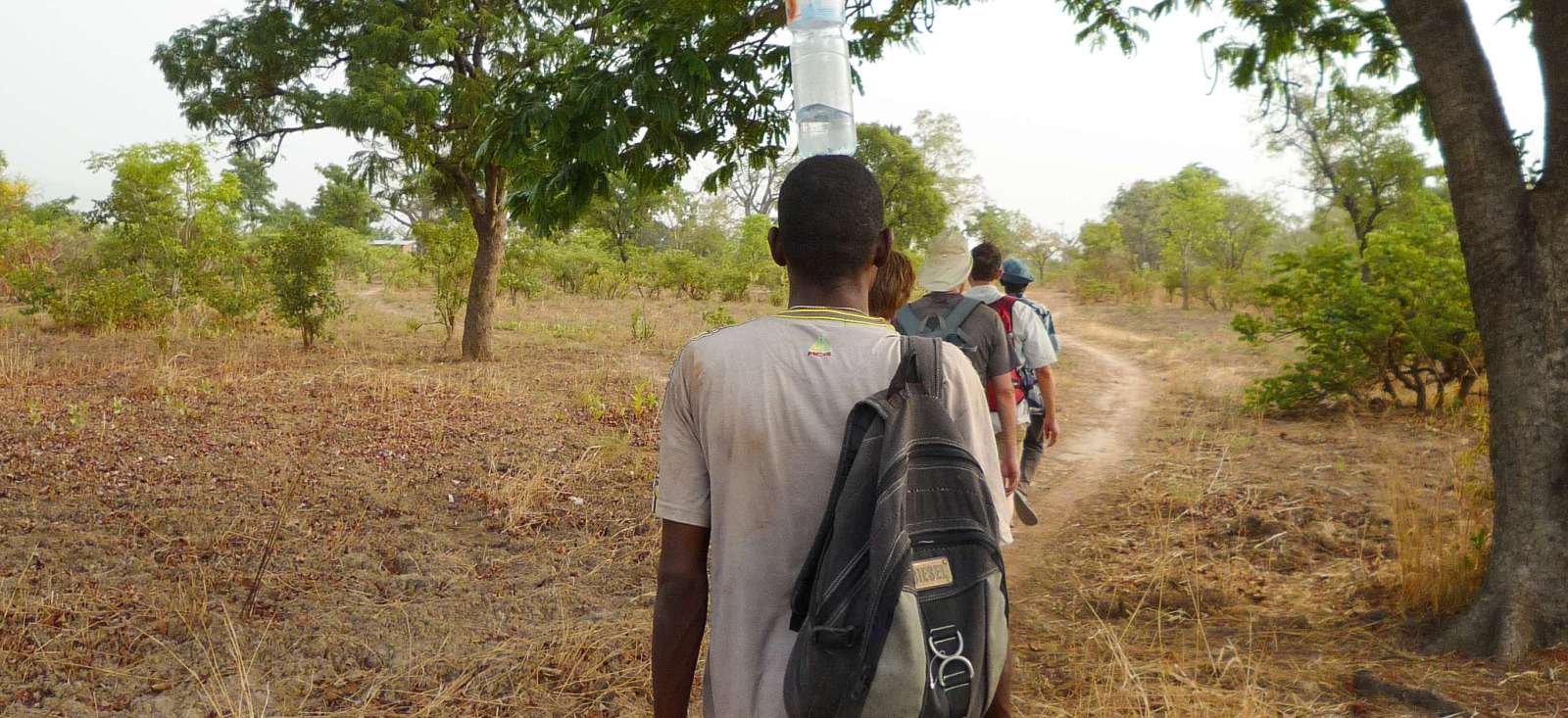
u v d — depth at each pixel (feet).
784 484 4.48
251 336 51.39
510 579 15.65
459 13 38.60
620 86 13.82
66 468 21.57
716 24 13.88
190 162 56.95
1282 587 15.03
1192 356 51.42
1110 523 19.25
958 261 12.78
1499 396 11.69
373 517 18.72
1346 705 10.44
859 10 16.28
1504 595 11.47
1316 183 86.94
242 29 40.98
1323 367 30.55
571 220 14.90
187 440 24.84
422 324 56.34
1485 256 11.64
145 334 50.78
